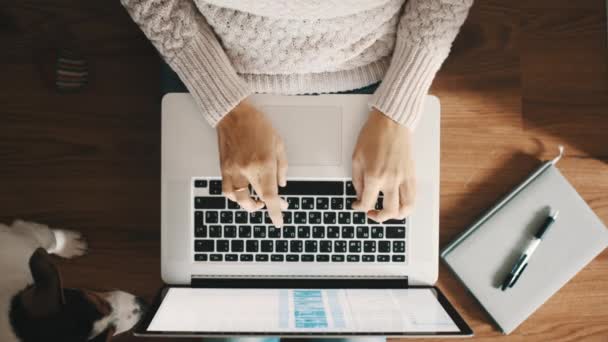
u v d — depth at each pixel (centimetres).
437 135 72
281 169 68
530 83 87
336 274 72
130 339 86
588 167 88
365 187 66
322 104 72
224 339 75
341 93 76
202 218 72
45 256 71
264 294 69
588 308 86
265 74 70
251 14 57
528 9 87
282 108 72
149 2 58
